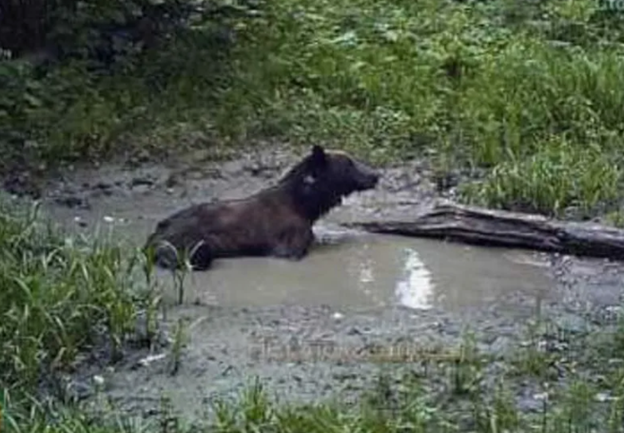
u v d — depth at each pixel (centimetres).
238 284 1025
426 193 1288
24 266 941
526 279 1049
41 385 821
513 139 1380
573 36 1680
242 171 1347
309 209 1110
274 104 1470
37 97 1422
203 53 1555
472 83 1520
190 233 1069
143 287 985
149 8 1568
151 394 815
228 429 739
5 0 1509
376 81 1515
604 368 851
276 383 828
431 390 811
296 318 951
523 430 751
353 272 1060
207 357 870
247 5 1645
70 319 875
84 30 1518
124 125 1406
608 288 1031
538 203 1223
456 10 1719
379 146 1405
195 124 1430
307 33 1628
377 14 1692
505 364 854
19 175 1310
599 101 1469
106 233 1142
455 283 1038
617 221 1174
